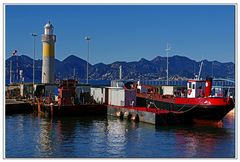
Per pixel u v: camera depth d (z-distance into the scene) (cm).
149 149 3972
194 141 4372
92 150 3938
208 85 5900
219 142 4322
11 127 5434
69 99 6962
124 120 6234
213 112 5497
